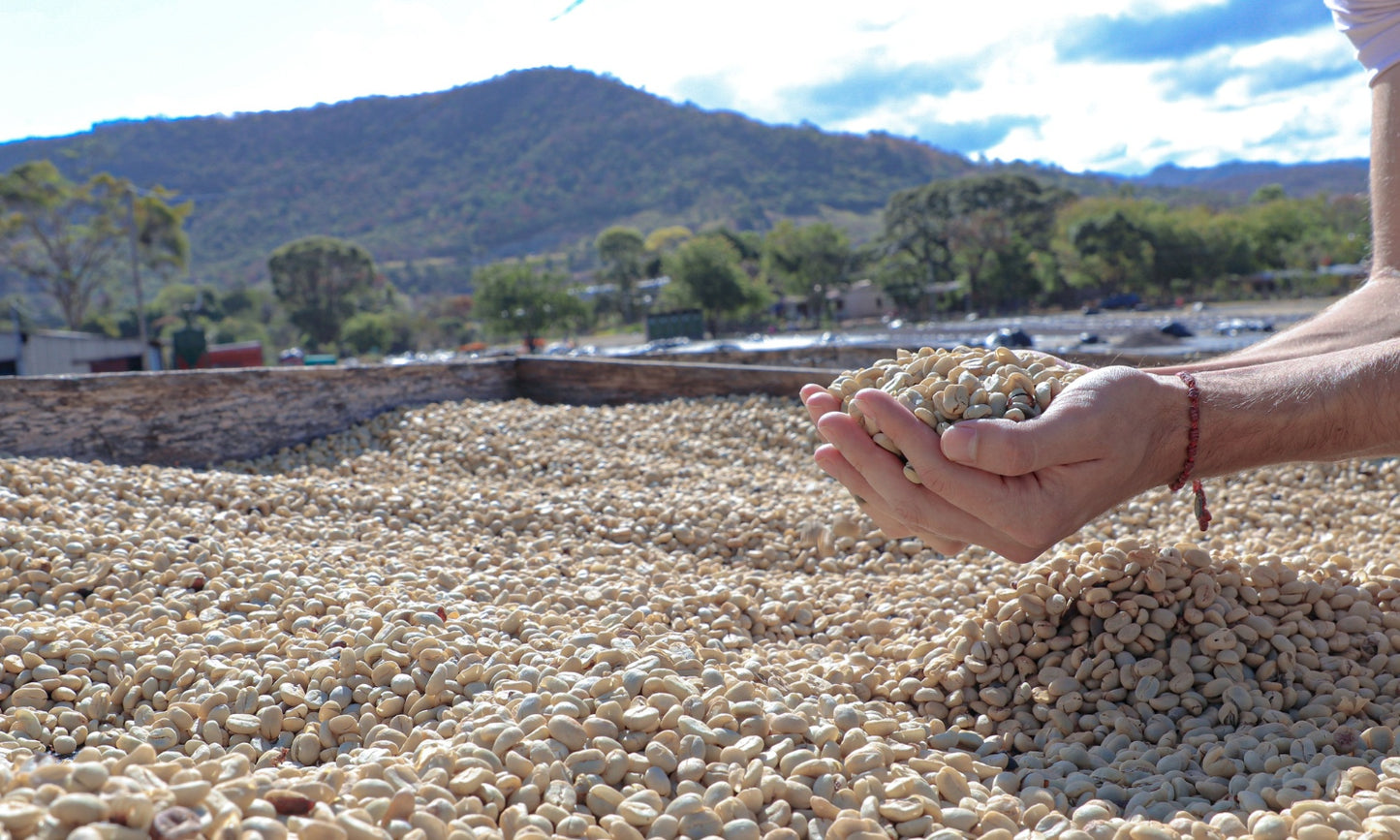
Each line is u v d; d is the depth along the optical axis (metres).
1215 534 3.35
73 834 0.97
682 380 6.29
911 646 2.26
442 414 5.58
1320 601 2.06
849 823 1.32
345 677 1.82
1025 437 1.50
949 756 1.66
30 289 94.25
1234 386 1.66
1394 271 2.22
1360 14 2.27
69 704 1.84
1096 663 1.98
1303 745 1.61
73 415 4.37
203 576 2.48
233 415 4.98
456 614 2.19
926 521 1.67
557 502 3.75
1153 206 77.56
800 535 3.36
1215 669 1.91
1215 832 1.29
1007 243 77.62
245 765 1.32
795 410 5.71
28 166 68.25
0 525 2.64
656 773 1.41
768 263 83.88
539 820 1.27
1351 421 1.63
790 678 1.99
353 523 3.42
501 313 68.81
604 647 1.89
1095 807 1.39
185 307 38.12
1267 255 74.81
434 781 1.33
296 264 94.81
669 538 3.43
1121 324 43.09
